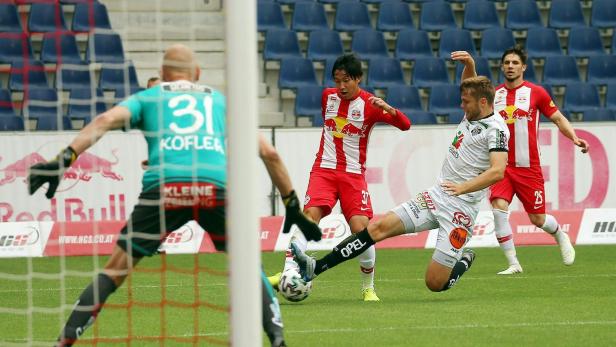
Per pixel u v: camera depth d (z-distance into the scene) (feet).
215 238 64.64
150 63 191.83
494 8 211.20
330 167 98.32
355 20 207.31
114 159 144.05
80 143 59.62
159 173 62.64
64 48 183.42
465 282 109.29
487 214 150.71
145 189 63.21
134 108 62.23
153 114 63.16
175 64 65.62
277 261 134.82
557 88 201.77
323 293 101.65
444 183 88.53
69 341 62.03
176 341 72.64
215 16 195.11
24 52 167.22
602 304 90.84
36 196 142.92
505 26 211.61
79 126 176.55
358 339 72.90
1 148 142.41
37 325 81.35
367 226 91.09
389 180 153.07
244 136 48.47
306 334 75.25
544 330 76.48
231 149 48.57
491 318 82.69
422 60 197.88
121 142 144.05
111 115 61.05
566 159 155.43
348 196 98.07
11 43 181.98
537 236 152.15
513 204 155.94
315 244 147.23
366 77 201.67
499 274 116.78
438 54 202.80
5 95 175.01
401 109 188.96
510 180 117.91
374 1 211.20
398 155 153.07
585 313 85.30
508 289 102.78
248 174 48.52
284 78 192.13
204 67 192.03
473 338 73.05
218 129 63.98
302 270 88.79
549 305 90.33
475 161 90.99
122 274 63.21
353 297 98.07
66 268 126.93
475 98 90.43
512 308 88.58
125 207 144.56
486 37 205.46
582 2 218.79
